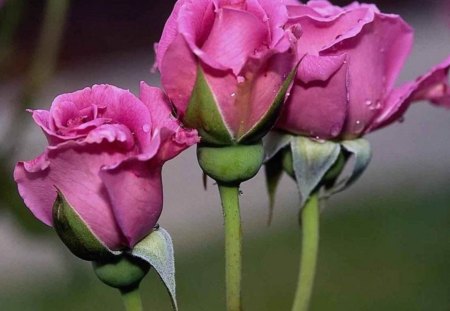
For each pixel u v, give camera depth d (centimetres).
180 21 77
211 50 77
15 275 219
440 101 87
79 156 77
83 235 78
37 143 136
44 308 205
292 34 77
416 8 432
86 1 402
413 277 219
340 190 85
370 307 211
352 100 83
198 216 268
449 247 230
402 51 85
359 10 82
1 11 109
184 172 290
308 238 85
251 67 77
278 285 222
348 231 240
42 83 109
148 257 79
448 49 371
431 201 254
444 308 210
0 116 151
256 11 78
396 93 85
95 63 376
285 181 275
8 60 110
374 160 296
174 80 77
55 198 78
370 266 225
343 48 83
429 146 308
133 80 361
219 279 224
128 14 407
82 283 115
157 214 78
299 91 83
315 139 84
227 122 78
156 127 77
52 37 110
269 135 84
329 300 213
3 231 232
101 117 78
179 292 218
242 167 79
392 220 244
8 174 106
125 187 77
